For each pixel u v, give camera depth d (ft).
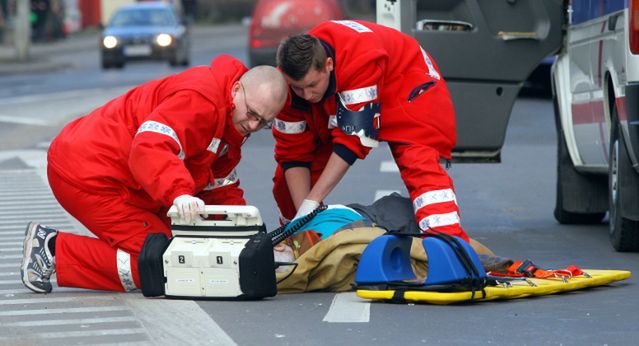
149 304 61.72
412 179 67.15
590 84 87.81
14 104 224.53
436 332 55.16
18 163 143.64
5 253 82.07
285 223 75.31
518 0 87.71
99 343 53.47
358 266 62.59
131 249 63.46
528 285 63.31
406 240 62.85
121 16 319.47
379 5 84.79
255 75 62.59
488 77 85.97
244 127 63.46
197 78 62.44
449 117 69.31
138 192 63.46
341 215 66.39
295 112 69.97
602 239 88.79
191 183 60.34
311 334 54.85
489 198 112.78
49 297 64.49
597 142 87.61
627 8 77.66
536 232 92.63
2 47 449.06
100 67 337.93
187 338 54.19
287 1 219.20
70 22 541.75
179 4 599.16
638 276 71.51
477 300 61.36
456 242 60.90
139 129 61.11
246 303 61.82
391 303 61.62
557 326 56.49
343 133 66.80
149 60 309.63
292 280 63.98
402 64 68.28
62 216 101.60
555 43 89.04
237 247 61.31
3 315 59.72
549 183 122.62
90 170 62.75
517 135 166.91
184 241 62.13
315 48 63.98
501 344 53.01
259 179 123.75
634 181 79.97
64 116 201.77
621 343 53.16
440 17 85.92
